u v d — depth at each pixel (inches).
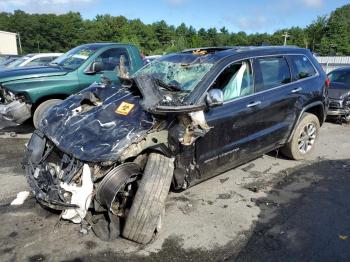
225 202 176.6
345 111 359.3
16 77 267.6
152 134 139.9
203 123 152.8
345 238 147.0
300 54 225.8
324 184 201.2
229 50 190.1
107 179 130.0
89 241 141.3
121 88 169.6
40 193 139.6
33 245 138.3
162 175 135.3
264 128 195.5
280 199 181.5
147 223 131.6
